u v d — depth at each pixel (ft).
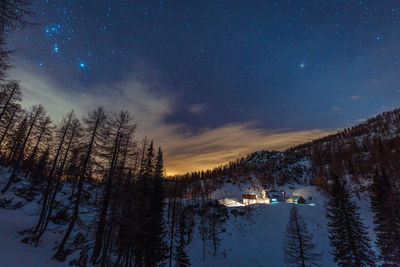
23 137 104.73
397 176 256.93
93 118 64.03
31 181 105.19
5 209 77.10
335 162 460.96
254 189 434.30
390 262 93.71
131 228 57.36
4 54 20.83
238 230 165.27
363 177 302.66
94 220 54.80
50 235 71.61
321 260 120.16
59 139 76.48
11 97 71.61
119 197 54.24
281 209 191.93
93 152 60.54
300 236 105.60
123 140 63.16
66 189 114.01
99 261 63.31
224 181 484.33
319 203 243.81
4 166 108.06
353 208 96.27
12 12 18.76
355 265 86.74
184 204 221.66
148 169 78.18
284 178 488.44
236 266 122.83
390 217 103.45
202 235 157.69
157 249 74.59
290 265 119.34
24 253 45.06
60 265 49.21
